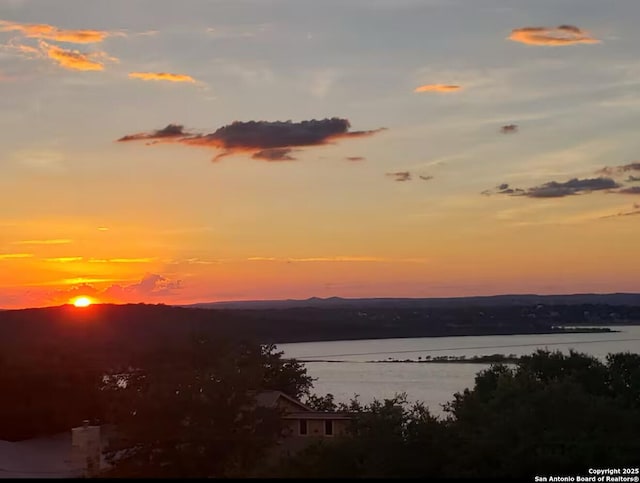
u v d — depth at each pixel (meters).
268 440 40.62
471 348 184.62
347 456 31.59
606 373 49.38
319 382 113.81
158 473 40.12
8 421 62.75
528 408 33.84
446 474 30.59
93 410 67.88
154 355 62.06
